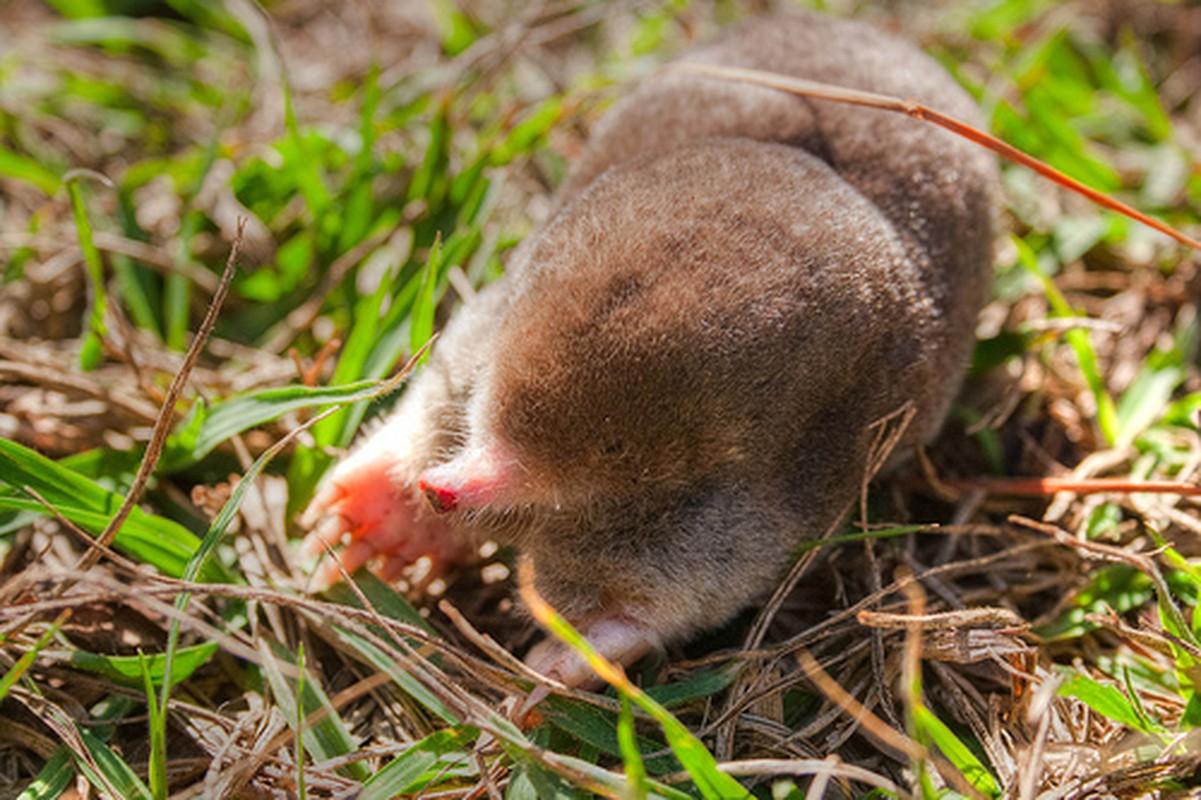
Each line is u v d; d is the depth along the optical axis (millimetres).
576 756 377
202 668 389
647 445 374
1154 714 388
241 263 448
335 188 459
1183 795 373
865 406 391
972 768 372
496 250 438
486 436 376
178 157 471
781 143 407
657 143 415
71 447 414
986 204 418
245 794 370
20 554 397
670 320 371
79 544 398
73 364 427
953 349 409
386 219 446
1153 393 432
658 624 383
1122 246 461
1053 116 468
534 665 382
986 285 421
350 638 379
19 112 468
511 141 458
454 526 394
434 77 479
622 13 509
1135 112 487
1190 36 510
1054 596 407
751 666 386
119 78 483
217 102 478
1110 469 422
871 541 400
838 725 384
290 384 425
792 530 388
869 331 386
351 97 483
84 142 470
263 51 478
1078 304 454
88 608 391
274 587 394
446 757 372
